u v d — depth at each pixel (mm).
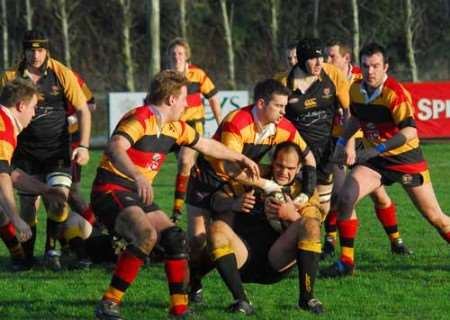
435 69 89438
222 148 15125
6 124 14719
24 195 19406
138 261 14078
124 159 13844
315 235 14742
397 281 17797
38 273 19125
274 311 15148
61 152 20203
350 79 23125
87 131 19906
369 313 15164
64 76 19891
